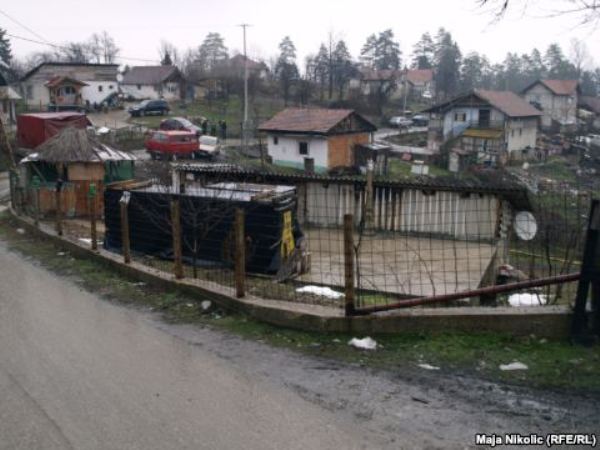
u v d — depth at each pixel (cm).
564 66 9969
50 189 1636
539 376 514
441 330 612
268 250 978
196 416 470
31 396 513
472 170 4159
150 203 1099
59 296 841
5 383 541
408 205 1370
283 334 649
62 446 432
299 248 1045
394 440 425
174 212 833
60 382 541
